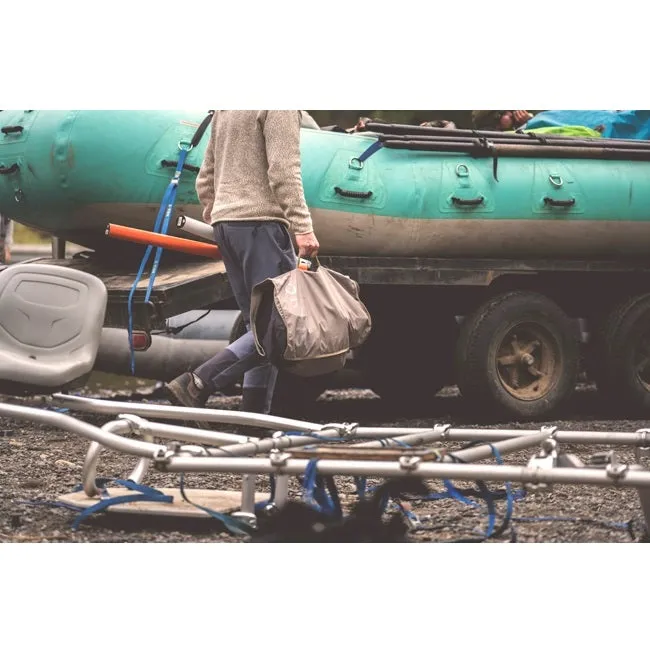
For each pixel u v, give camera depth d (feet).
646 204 38.70
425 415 40.01
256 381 29.22
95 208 33.04
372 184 34.78
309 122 35.60
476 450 17.84
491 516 17.83
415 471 15.75
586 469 15.65
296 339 24.57
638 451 18.98
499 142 36.94
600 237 38.37
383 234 35.19
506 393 37.11
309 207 33.96
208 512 18.83
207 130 32.89
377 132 35.83
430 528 20.06
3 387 21.74
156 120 32.71
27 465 26.50
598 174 38.17
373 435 19.89
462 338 37.09
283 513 19.11
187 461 16.52
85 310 22.38
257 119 26.84
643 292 41.34
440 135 36.37
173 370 40.52
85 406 21.38
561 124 42.29
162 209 31.27
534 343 37.93
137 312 31.37
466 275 36.91
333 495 18.49
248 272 27.14
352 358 43.14
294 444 19.12
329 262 34.81
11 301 22.25
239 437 19.40
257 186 27.09
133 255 34.83
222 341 40.73
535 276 40.11
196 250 28.07
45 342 22.20
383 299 39.96
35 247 70.95
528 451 30.96
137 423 19.44
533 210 36.94
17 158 33.14
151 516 20.31
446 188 35.76
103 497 21.09
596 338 40.63
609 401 40.81
